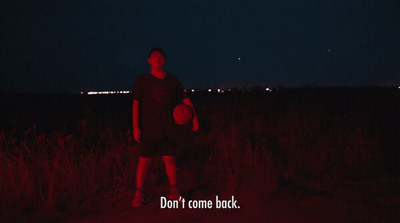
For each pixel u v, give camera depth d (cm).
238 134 577
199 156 547
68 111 1066
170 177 346
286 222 273
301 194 350
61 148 434
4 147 514
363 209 299
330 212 293
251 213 298
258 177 395
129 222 287
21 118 929
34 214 313
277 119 732
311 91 1336
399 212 289
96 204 340
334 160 466
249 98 1099
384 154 462
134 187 395
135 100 329
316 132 580
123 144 504
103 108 1176
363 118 655
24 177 349
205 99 1281
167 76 332
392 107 833
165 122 327
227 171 416
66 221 296
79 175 379
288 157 488
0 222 293
